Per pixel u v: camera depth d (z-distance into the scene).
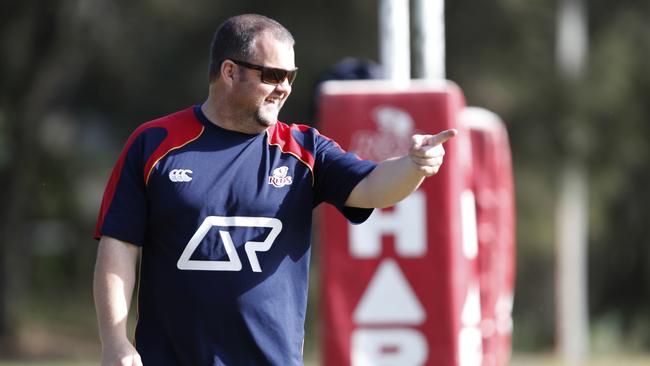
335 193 16.20
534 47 95.25
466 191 28.56
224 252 15.81
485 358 33.16
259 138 16.22
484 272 32.97
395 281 26.27
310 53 89.94
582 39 101.31
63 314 111.19
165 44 95.69
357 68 31.94
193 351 15.83
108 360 15.48
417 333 26.20
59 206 104.38
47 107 92.56
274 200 15.96
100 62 93.19
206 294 15.77
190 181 15.86
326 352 26.53
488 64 94.31
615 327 127.00
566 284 111.12
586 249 124.12
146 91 98.75
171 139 16.05
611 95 99.19
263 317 15.86
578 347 111.56
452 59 94.38
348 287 26.48
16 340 96.38
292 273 16.11
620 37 104.75
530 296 122.56
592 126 97.69
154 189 15.91
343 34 90.56
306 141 16.38
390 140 26.14
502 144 34.50
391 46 28.39
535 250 107.81
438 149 15.52
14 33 84.50
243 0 92.12
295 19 90.50
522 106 96.12
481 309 33.00
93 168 105.56
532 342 120.94
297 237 16.12
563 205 101.25
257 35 15.91
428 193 26.08
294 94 91.00
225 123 16.12
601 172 102.81
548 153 96.81
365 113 26.23
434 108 26.02
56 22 84.06
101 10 87.31
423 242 26.14
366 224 26.34
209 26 93.62
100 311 15.81
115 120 104.06
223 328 15.80
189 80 96.81
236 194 15.88
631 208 121.69
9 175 91.75
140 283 16.33
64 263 113.06
